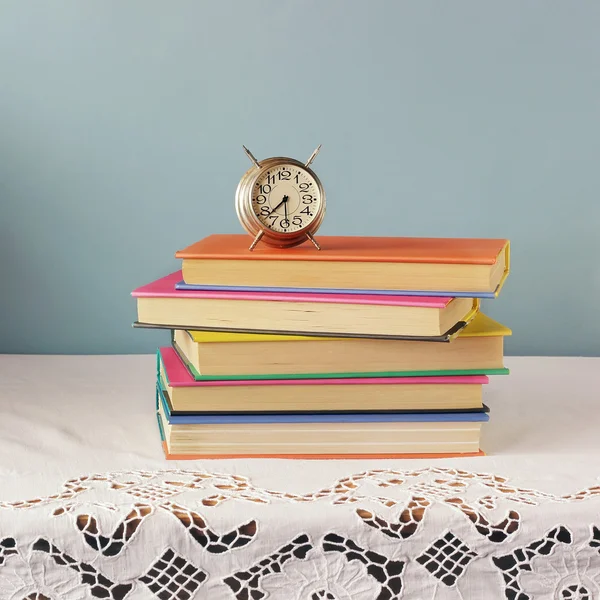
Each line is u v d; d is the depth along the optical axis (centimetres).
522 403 96
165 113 141
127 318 147
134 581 61
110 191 143
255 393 74
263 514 61
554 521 61
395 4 139
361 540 61
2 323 146
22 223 143
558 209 144
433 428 75
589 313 146
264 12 139
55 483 67
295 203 77
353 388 74
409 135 142
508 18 139
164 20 139
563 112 141
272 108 141
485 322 78
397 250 76
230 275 74
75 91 139
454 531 61
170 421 73
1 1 137
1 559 60
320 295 72
